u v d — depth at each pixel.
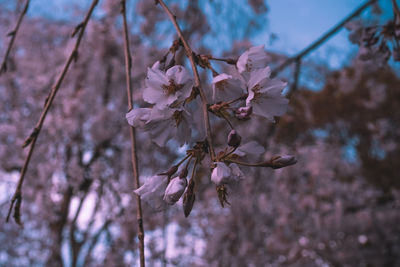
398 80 11.40
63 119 5.58
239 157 1.02
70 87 5.69
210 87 1.07
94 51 5.51
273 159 0.94
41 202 5.68
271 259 7.43
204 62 1.09
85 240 6.33
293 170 7.23
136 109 1.06
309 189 7.28
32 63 6.31
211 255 6.76
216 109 0.96
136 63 5.46
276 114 1.05
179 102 1.01
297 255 7.70
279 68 3.42
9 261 6.52
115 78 5.69
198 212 7.42
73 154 5.73
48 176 5.54
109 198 5.87
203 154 0.96
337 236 7.53
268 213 7.15
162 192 1.01
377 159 11.70
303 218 7.27
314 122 11.38
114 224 6.22
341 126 12.10
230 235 6.70
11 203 1.23
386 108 11.61
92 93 5.71
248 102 0.99
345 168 7.94
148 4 5.42
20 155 5.66
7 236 6.37
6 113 6.13
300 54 3.29
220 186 0.90
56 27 6.61
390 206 7.62
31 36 6.49
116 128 5.87
